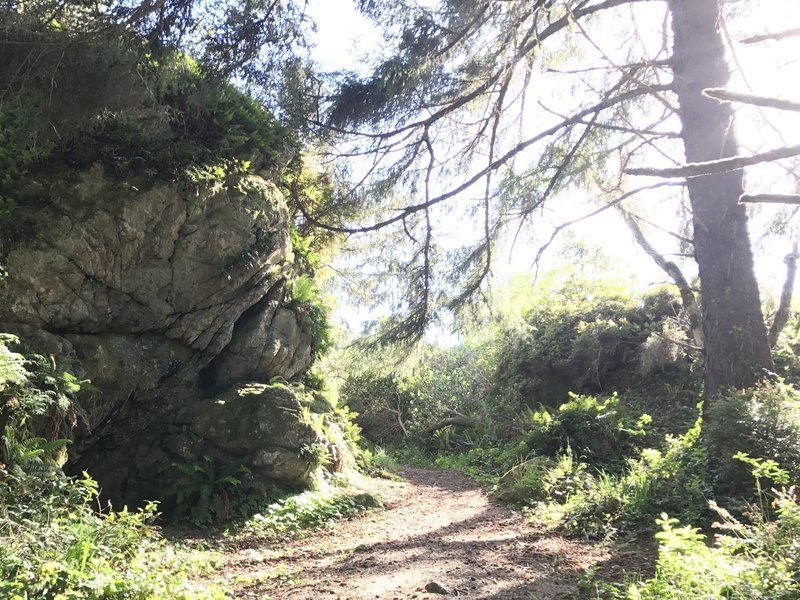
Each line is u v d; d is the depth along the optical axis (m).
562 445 12.71
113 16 6.59
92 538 5.22
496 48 9.23
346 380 20.86
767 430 6.86
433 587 5.11
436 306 11.34
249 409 9.10
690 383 14.96
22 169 7.75
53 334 7.54
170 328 8.99
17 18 6.30
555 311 19.20
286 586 5.45
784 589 3.76
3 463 5.83
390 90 9.30
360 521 8.83
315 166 12.59
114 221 8.02
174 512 8.02
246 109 10.45
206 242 9.05
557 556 6.17
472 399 20.34
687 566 4.19
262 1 7.51
